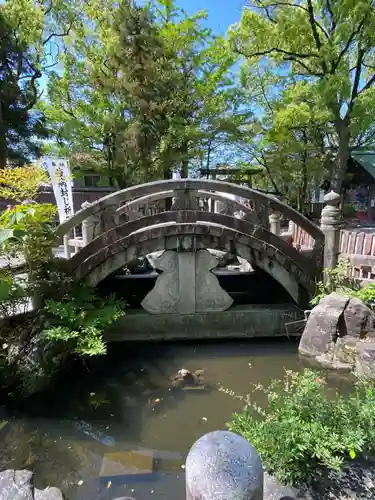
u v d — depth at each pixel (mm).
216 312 5984
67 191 8961
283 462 2217
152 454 3312
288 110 13266
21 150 14703
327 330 4914
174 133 14516
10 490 2256
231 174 18781
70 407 4059
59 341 4445
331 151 15570
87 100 16875
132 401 4199
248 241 5758
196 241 5766
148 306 5883
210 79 16328
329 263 5777
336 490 2172
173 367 5047
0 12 13234
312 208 17391
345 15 12039
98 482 2953
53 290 5031
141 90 14336
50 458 3256
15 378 4156
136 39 13836
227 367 5027
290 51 13883
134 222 5520
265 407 3986
